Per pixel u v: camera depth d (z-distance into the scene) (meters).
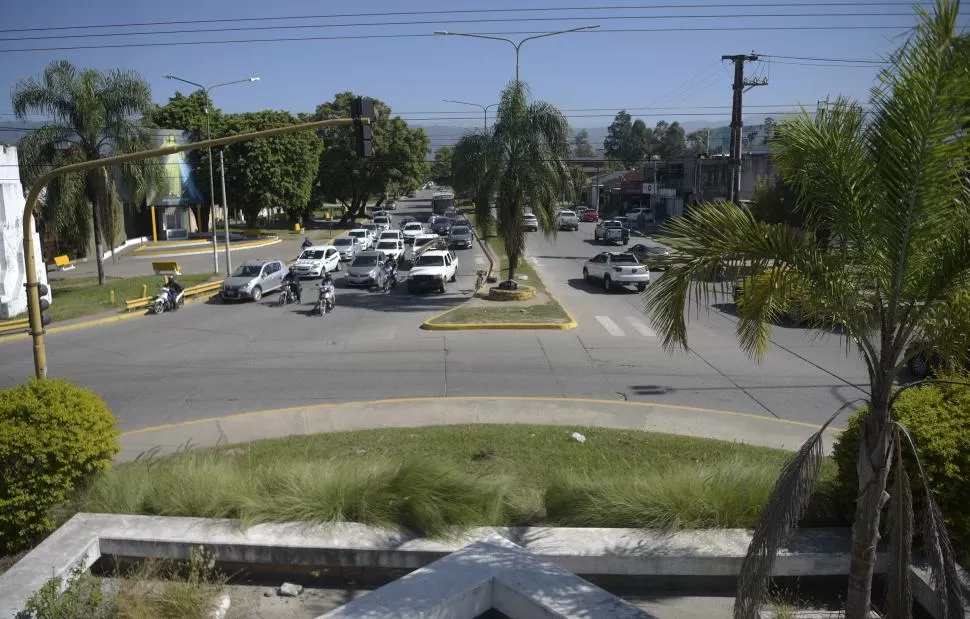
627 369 16.83
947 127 4.69
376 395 14.73
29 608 5.62
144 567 6.68
